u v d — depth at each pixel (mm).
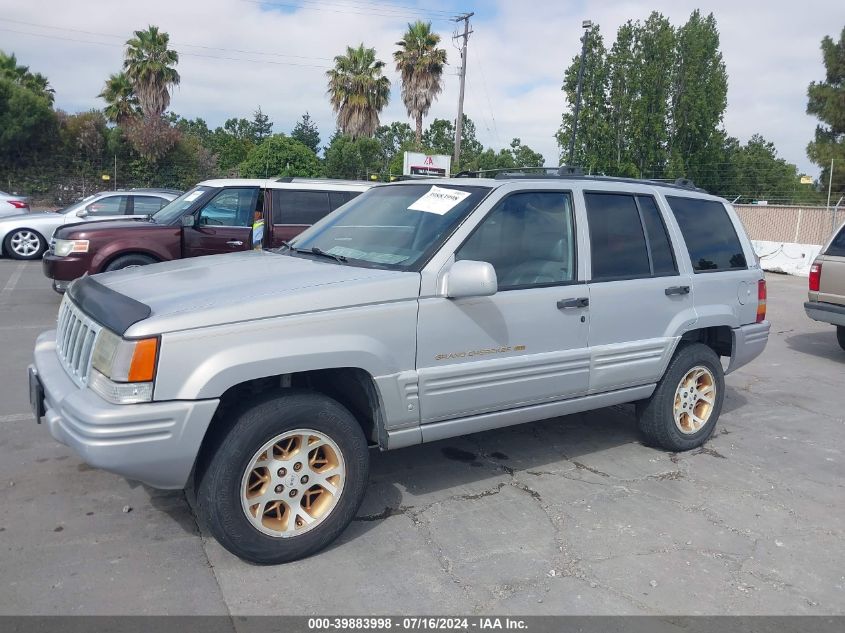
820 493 4633
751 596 3389
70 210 15781
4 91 35781
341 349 3480
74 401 3162
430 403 3850
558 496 4414
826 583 3535
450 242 3949
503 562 3596
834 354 9141
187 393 3143
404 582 3377
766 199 34000
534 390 4258
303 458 3486
